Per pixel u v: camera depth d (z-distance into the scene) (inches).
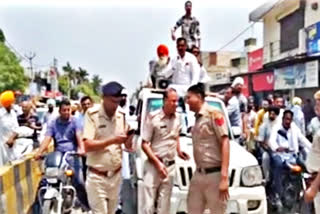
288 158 322.7
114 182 239.9
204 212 245.8
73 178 283.7
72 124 302.8
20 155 368.5
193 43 468.1
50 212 263.3
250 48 1616.6
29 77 2353.6
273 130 335.9
